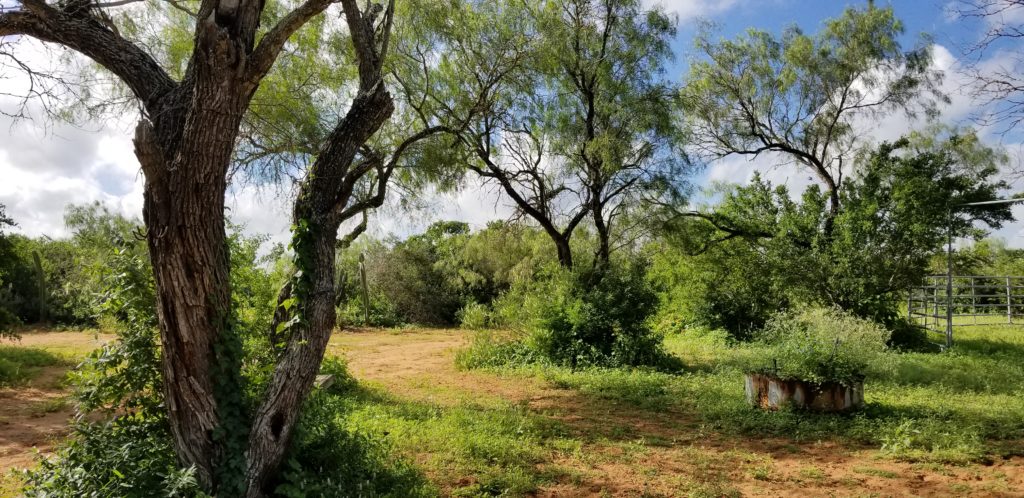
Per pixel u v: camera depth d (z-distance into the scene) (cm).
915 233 1582
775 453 713
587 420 878
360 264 2864
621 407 974
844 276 1605
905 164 1684
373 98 519
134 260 483
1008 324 1934
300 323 465
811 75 1788
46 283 2575
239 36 438
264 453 443
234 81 429
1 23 447
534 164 1541
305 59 1089
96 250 530
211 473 436
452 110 1316
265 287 625
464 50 1312
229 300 457
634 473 627
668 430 823
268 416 448
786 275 1652
